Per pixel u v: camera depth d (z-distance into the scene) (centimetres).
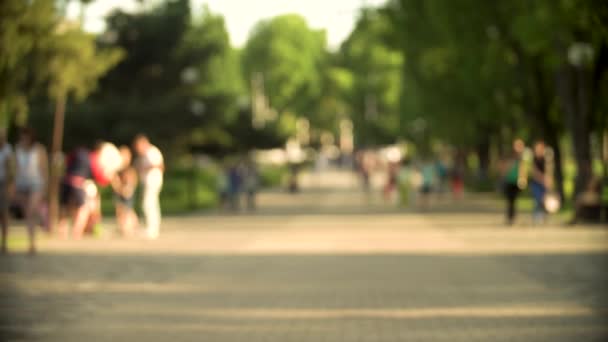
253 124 9181
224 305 1568
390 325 1345
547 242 2853
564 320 1391
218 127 8206
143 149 3297
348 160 17988
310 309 1512
